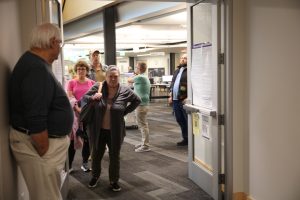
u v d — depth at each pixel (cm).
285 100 240
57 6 330
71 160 390
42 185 192
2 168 173
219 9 293
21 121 188
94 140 329
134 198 322
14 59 214
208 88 319
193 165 363
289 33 233
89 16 762
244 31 292
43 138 184
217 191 306
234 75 294
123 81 673
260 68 270
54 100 193
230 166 300
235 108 297
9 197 187
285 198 246
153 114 963
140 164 437
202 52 331
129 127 705
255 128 281
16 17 224
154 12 558
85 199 321
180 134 644
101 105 321
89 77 447
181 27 898
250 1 280
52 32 196
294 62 229
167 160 454
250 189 294
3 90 182
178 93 526
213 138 311
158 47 1449
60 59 323
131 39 1190
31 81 181
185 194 330
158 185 357
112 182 339
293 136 234
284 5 237
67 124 199
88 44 1357
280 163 250
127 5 625
